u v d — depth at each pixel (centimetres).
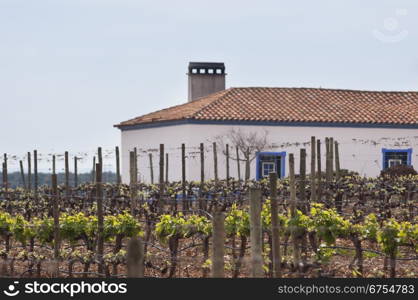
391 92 11000
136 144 10631
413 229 3325
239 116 9600
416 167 10062
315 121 9762
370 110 10288
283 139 9700
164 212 5322
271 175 2720
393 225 3350
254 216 2519
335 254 3828
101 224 3481
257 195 2516
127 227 3628
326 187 6397
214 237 2370
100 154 6712
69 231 3669
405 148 10044
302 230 3397
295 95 10438
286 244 3647
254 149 9531
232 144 9531
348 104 10419
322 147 9825
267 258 3284
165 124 9950
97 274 3409
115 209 5100
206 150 9494
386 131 10012
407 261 3847
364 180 7100
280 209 5306
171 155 9812
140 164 10525
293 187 3475
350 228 3434
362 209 5459
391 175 9000
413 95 10950
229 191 6272
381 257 3978
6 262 3572
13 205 5709
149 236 4525
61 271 3450
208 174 9519
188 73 11781
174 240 3619
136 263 2066
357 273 3359
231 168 9538
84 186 7025
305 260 3469
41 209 5653
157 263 3606
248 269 3488
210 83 11756
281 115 9762
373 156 9969
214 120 9488
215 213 2372
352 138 9906
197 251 4156
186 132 9481
